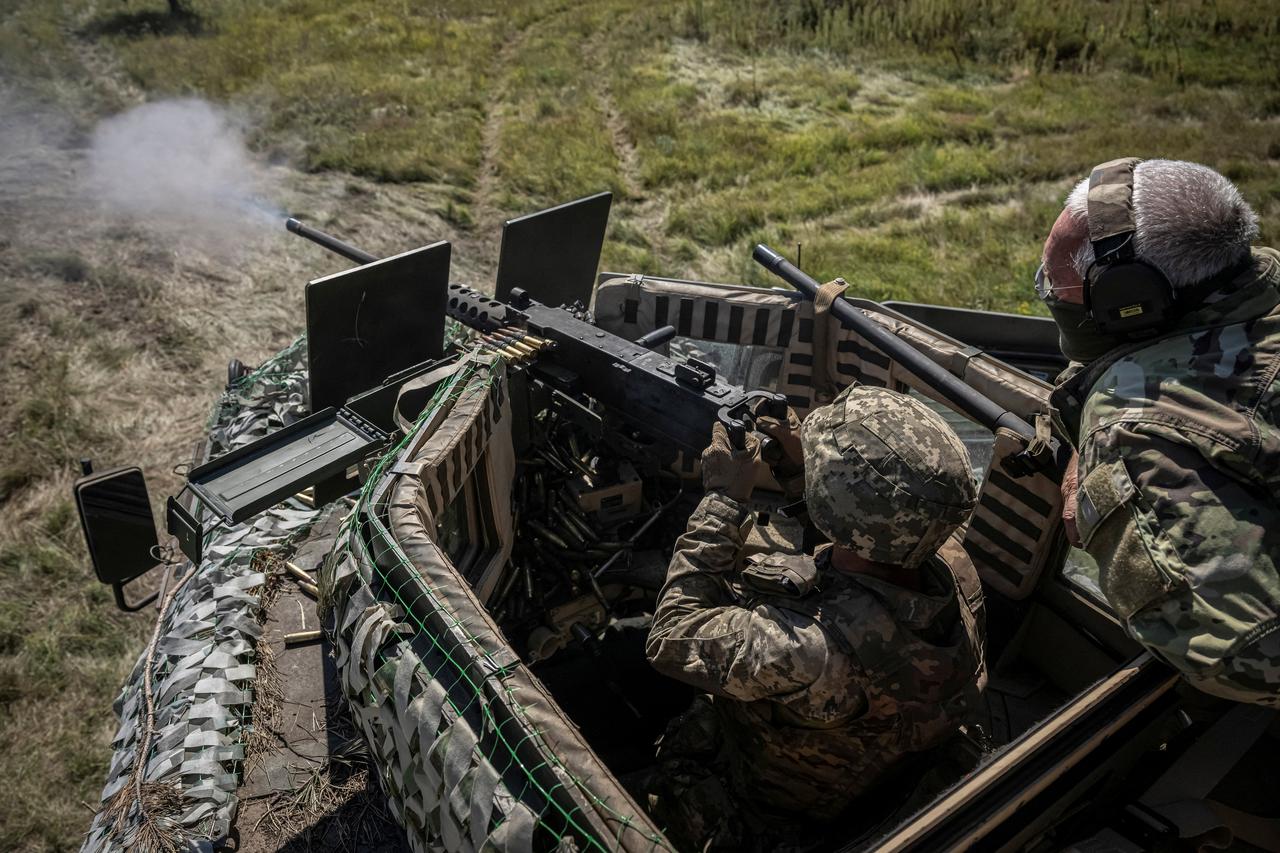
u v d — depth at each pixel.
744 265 9.23
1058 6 17.17
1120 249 1.67
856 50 16.06
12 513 6.45
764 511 2.46
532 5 19.41
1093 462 1.67
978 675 1.86
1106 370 1.76
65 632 5.56
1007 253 9.27
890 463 1.67
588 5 19.23
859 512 1.68
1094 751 1.78
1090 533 1.67
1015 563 2.71
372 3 19.31
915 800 1.93
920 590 1.81
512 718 1.65
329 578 2.20
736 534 2.02
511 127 12.89
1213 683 1.48
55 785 4.74
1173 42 15.86
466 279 9.25
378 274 3.20
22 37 15.81
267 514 3.46
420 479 2.17
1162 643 1.53
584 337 3.14
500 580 2.81
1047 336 3.78
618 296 3.47
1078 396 1.89
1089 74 15.00
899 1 17.16
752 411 2.31
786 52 16.16
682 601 1.94
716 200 10.60
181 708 2.66
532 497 3.10
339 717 2.72
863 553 1.71
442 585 1.91
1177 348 1.66
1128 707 1.71
